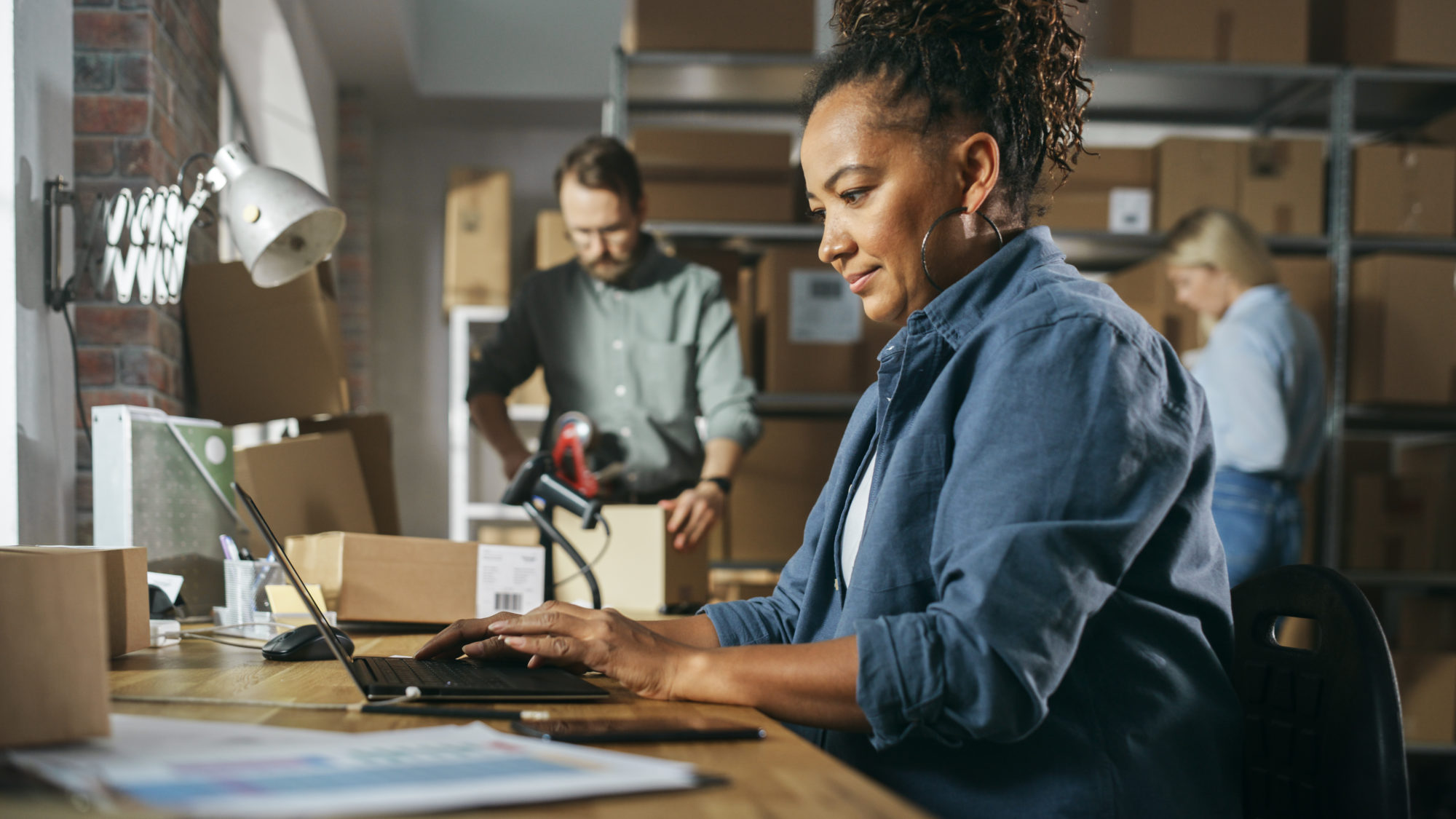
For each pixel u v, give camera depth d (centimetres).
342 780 50
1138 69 347
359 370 474
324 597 154
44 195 175
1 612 59
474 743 61
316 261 182
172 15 212
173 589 155
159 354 203
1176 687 90
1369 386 342
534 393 440
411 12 455
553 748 60
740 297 352
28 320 169
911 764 89
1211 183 350
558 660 90
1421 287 342
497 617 108
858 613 91
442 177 509
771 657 85
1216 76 355
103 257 184
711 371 257
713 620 113
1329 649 96
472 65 479
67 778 49
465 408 453
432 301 503
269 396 226
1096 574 81
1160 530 90
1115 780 86
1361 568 350
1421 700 318
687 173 346
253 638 133
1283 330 287
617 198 243
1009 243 97
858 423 110
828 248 100
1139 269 351
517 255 509
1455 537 352
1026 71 99
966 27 97
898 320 102
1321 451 325
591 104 489
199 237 234
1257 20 347
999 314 91
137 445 165
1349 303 350
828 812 51
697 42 340
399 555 161
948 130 96
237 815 43
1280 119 389
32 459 170
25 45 168
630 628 92
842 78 99
